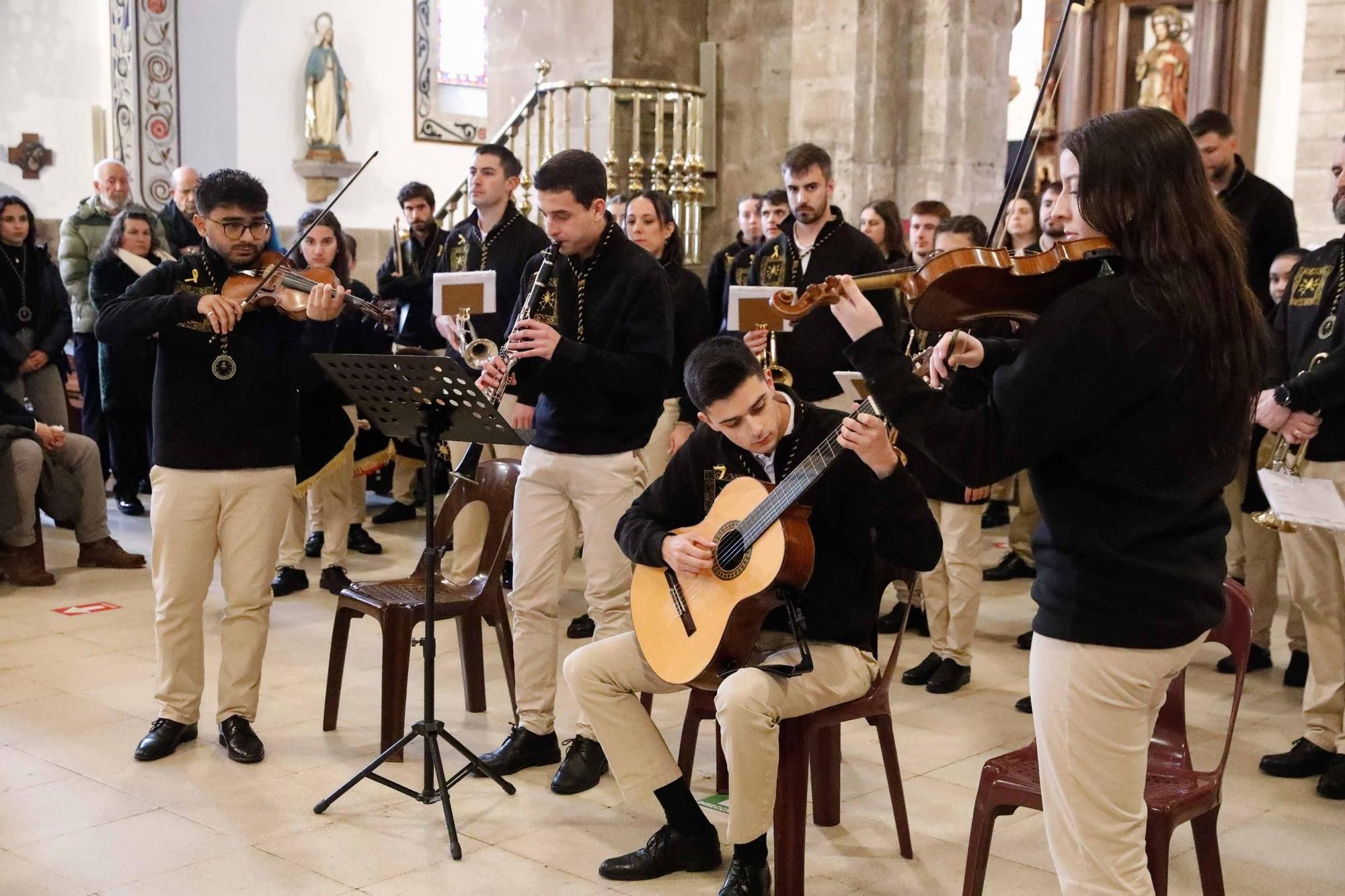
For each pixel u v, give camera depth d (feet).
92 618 17.51
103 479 20.61
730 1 26.40
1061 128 42.75
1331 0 36.83
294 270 12.19
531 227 16.12
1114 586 6.38
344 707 13.96
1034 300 6.72
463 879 9.92
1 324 19.60
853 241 15.62
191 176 26.61
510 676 13.43
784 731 9.27
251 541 12.24
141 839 10.55
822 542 9.66
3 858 10.16
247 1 43.24
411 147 48.62
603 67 26.07
